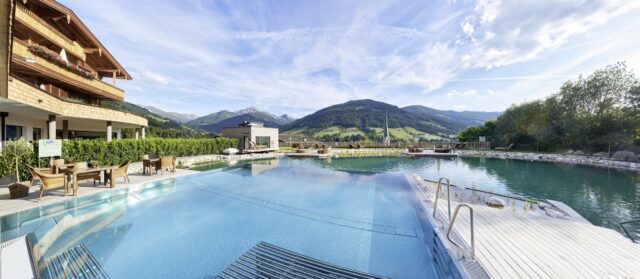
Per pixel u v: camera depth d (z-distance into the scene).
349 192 7.24
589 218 5.89
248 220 4.97
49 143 6.95
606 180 10.57
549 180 10.57
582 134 21.16
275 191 7.34
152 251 3.65
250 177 9.47
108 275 3.02
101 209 5.40
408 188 7.46
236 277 3.02
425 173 12.60
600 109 20.52
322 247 3.85
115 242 3.91
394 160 18.75
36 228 4.24
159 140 14.17
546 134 23.64
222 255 3.57
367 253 3.69
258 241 4.04
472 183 9.96
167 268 3.22
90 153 9.69
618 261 3.07
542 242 3.59
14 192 5.08
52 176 5.14
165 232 4.34
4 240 3.71
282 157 20.28
